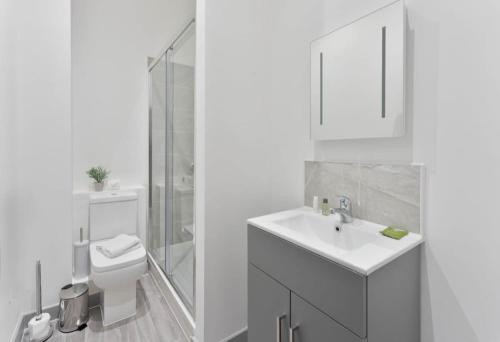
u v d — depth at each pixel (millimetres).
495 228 837
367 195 1198
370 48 1127
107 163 2504
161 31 2717
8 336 1458
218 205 1458
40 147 1781
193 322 1608
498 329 839
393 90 1052
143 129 2670
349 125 1222
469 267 896
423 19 995
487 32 839
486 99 845
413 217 1031
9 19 1521
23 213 1711
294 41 1542
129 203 2369
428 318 1001
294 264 984
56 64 1814
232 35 1483
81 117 2363
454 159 925
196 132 1491
